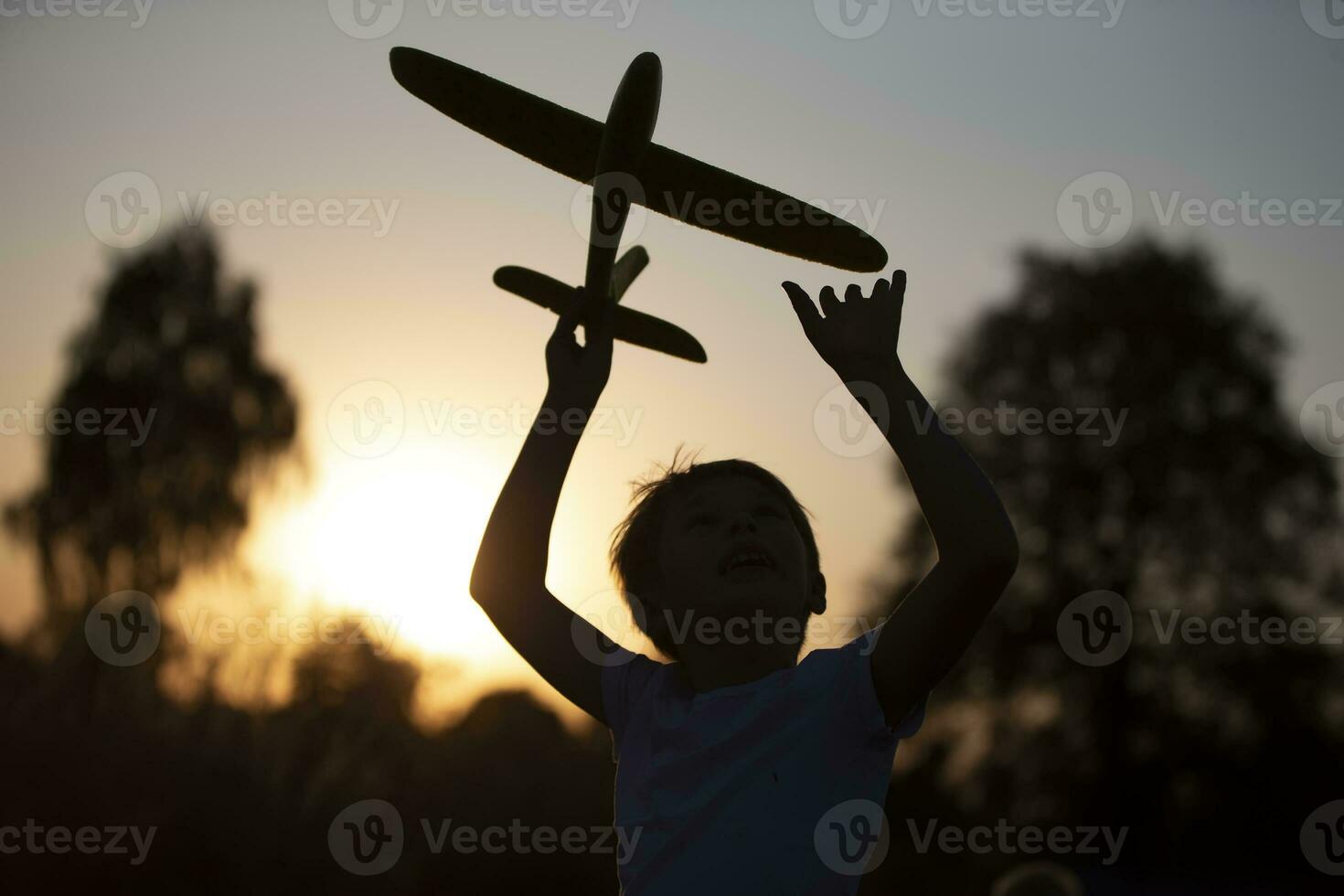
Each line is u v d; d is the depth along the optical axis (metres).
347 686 7.61
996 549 1.46
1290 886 9.95
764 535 1.76
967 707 10.66
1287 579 10.96
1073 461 11.19
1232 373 11.34
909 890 10.04
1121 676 10.57
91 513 8.55
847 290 1.60
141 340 8.87
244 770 7.14
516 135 2.02
